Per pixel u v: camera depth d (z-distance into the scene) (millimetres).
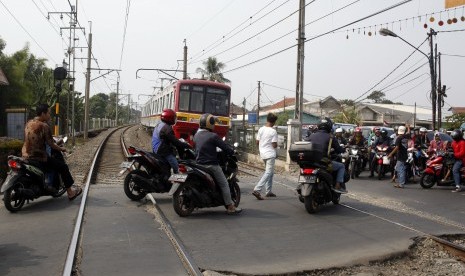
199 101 22000
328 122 9758
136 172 9375
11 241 6543
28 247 6258
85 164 17562
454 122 31453
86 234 6926
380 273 5766
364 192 12164
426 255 6574
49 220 7789
